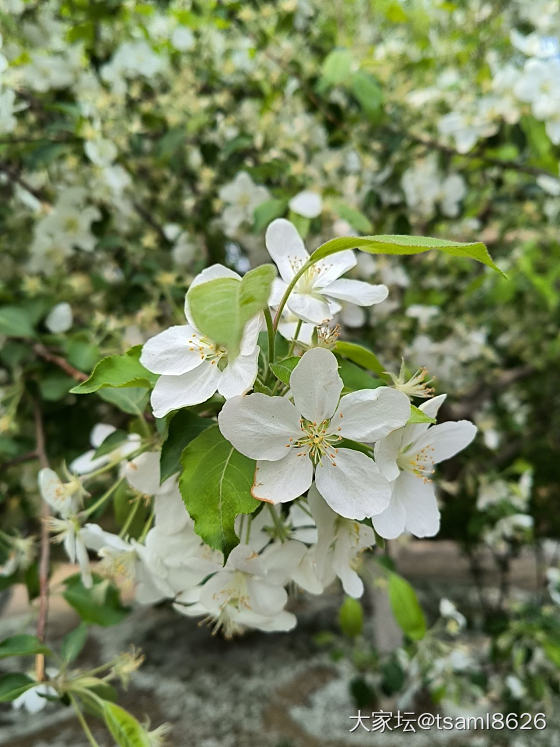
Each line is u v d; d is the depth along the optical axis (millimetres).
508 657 445
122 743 147
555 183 396
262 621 141
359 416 116
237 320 87
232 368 114
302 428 116
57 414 300
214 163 350
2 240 351
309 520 139
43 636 185
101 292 339
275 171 327
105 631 1053
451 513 629
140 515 166
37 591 232
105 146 301
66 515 165
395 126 376
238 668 886
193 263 358
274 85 357
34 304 289
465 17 422
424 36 373
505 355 604
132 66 331
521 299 542
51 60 302
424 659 393
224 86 372
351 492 117
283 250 143
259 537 136
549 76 313
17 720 768
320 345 133
